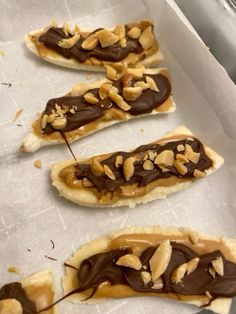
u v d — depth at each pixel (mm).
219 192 156
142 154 151
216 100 161
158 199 152
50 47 169
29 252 138
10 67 168
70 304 132
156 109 164
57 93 166
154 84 164
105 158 150
